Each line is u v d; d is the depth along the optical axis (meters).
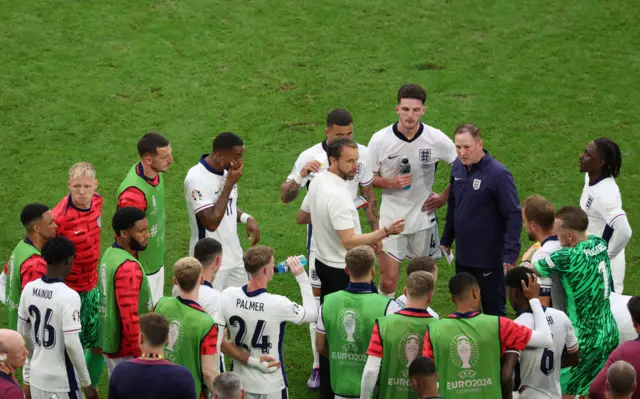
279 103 54.44
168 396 23.55
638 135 51.56
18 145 50.38
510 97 54.72
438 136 37.59
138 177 33.50
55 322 27.77
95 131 51.69
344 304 27.67
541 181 48.06
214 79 56.25
